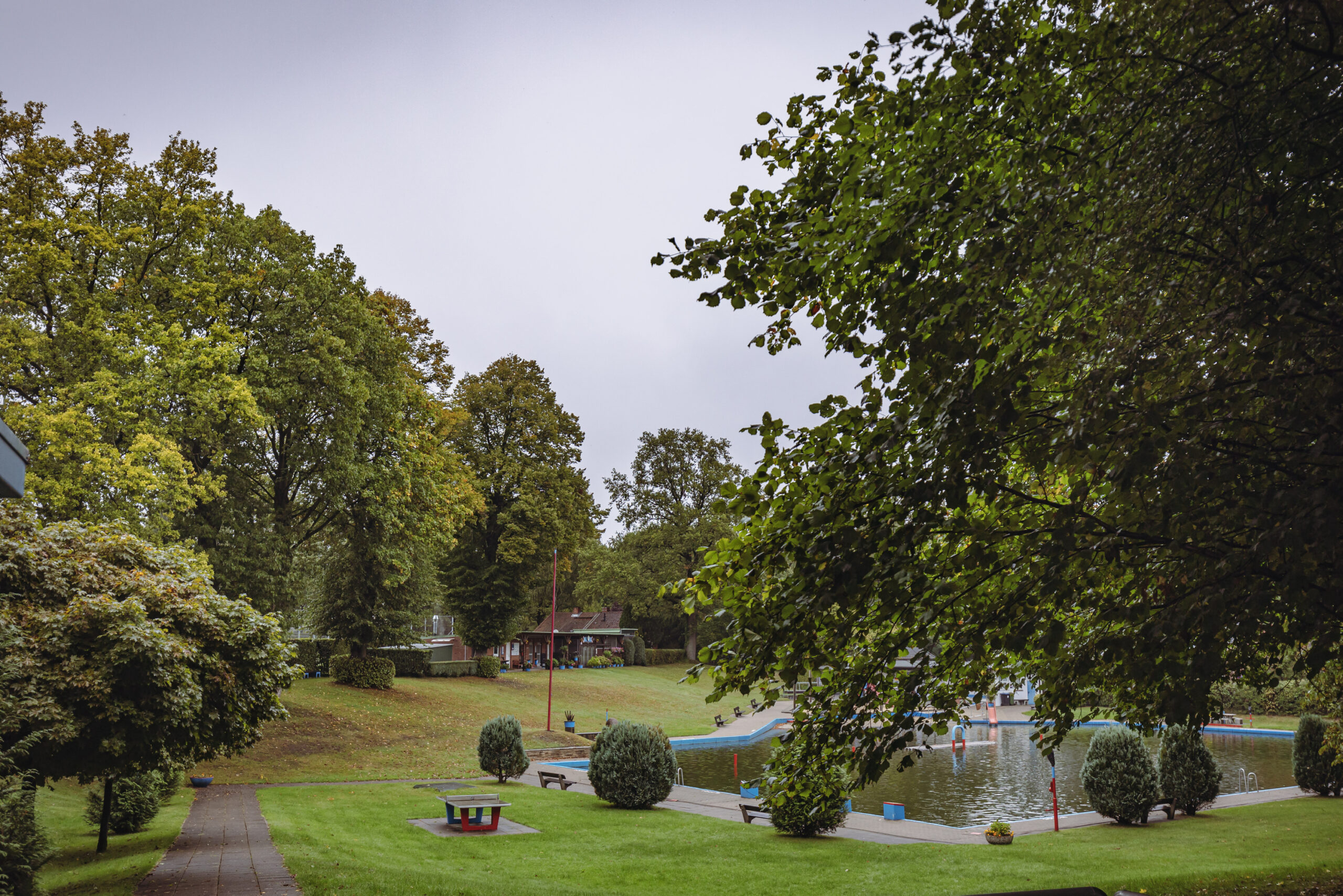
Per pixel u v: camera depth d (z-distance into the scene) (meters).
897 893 11.86
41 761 10.59
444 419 40.97
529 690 48.56
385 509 34.22
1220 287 4.63
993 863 13.83
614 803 20.66
